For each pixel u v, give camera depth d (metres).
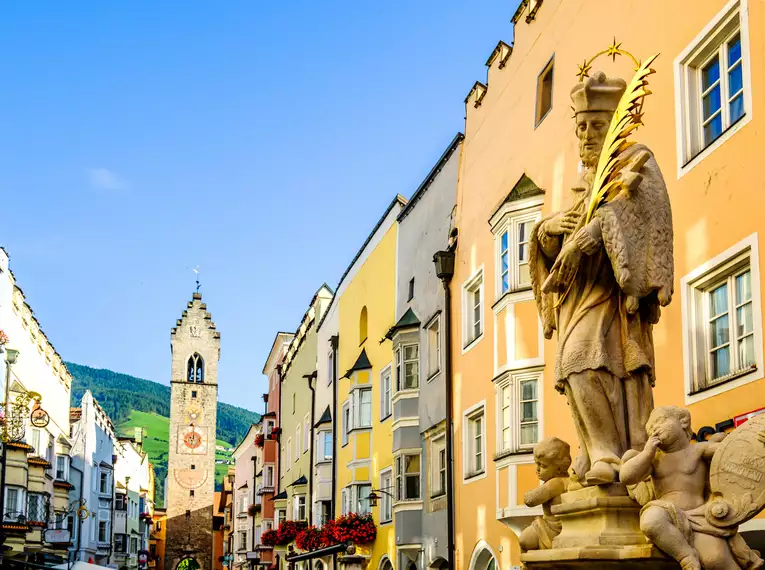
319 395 45.97
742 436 5.87
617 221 6.63
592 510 6.59
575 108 7.50
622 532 6.43
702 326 13.79
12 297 41.16
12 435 39.22
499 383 21.36
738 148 12.99
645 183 6.79
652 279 6.67
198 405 110.62
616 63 17.09
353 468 35.56
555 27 20.52
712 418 12.97
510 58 23.30
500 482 20.77
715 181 13.45
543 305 7.54
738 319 13.05
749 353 12.77
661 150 14.95
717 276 13.41
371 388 35.81
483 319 23.58
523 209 21.02
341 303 41.72
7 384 37.00
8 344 40.50
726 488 5.87
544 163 20.75
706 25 14.08
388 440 32.62
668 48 15.13
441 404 27.05
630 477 6.02
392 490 31.38
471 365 24.42
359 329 37.84
